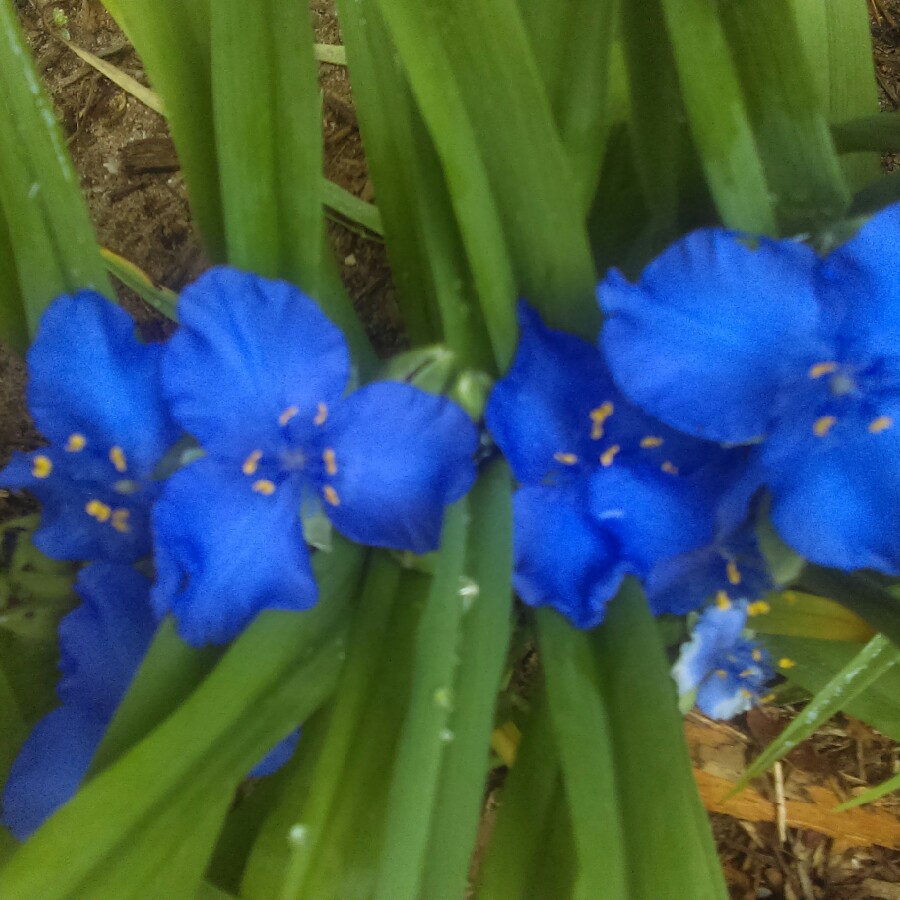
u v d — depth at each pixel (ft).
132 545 0.42
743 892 0.59
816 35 0.50
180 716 0.36
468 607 0.38
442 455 0.38
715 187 0.41
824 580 0.45
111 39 0.69
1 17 0.39
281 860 0.41
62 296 0.39
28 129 0.40
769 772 0.59
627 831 0.35
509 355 0.40
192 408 0.38
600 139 0.45
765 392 0.37
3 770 0.44
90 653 0.42
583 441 0.40
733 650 0.47
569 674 0.39
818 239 0.42
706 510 0.39
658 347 0.37
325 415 0.39
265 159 0.40
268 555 0.39
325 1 0.69
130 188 0.66
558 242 0.41
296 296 0.38
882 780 0.59
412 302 0.50
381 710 0.40
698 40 0.40
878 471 0.37
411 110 0.42
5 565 0.52
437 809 0.35
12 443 0.61
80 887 0.34
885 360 0.37
